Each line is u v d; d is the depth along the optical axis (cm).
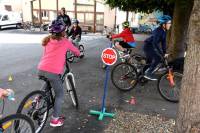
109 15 3175
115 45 912
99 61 1145
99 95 673
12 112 548
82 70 955
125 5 1419
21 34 2588
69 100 623
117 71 712
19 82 776
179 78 636
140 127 488
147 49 690
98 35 2828
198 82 321
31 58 1209
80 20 3322
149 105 612
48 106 460
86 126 491
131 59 748
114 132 466
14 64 1059
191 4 959
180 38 977
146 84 769
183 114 339
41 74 452
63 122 499
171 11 1451
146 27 2830
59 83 459
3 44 1750
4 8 3653
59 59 450
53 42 455
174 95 635
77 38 1168
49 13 3416
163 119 530
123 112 561
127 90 710
